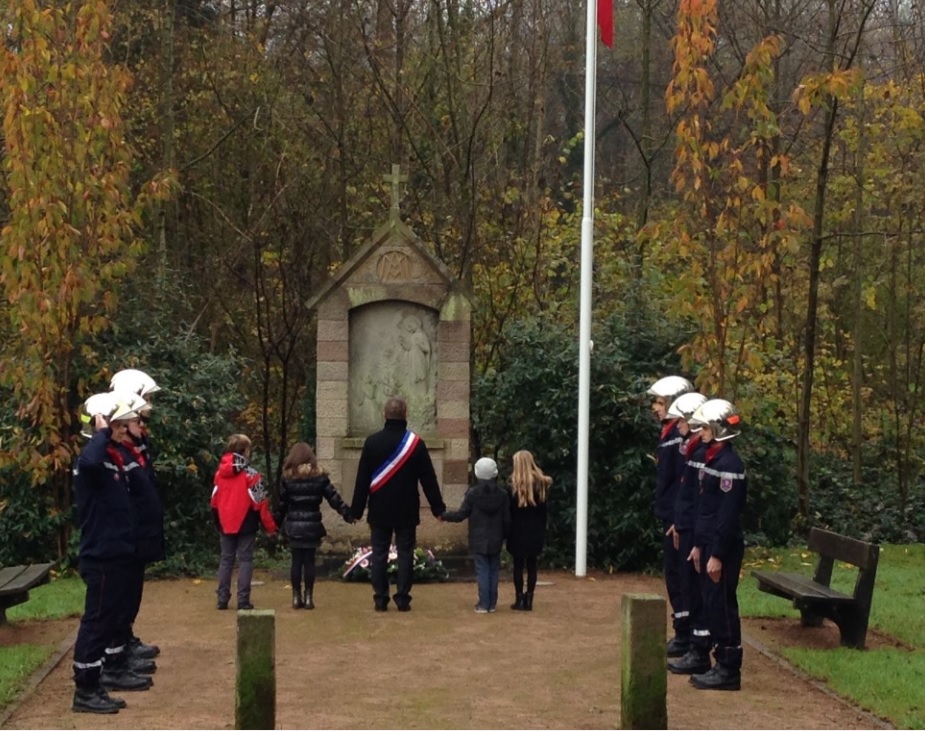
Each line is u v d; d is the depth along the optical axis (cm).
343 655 1050
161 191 1598
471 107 2300
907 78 2080
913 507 2048
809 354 1898
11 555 1552
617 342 1644
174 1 2227
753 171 1777
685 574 1000
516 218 2200
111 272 1529
